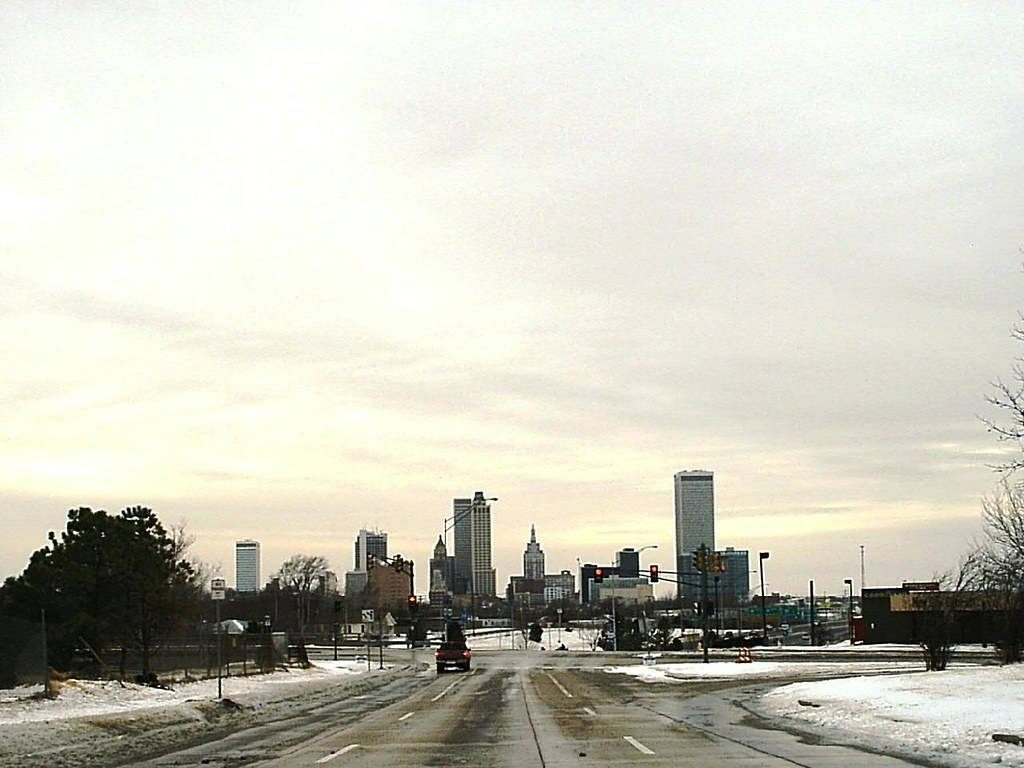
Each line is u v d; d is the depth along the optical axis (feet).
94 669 134.82
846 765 53.93
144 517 145.79
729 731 75.56
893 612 304.71
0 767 60.39
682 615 501.56
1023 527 175.94
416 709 105.40
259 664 185.78
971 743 60.13
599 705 106.93
